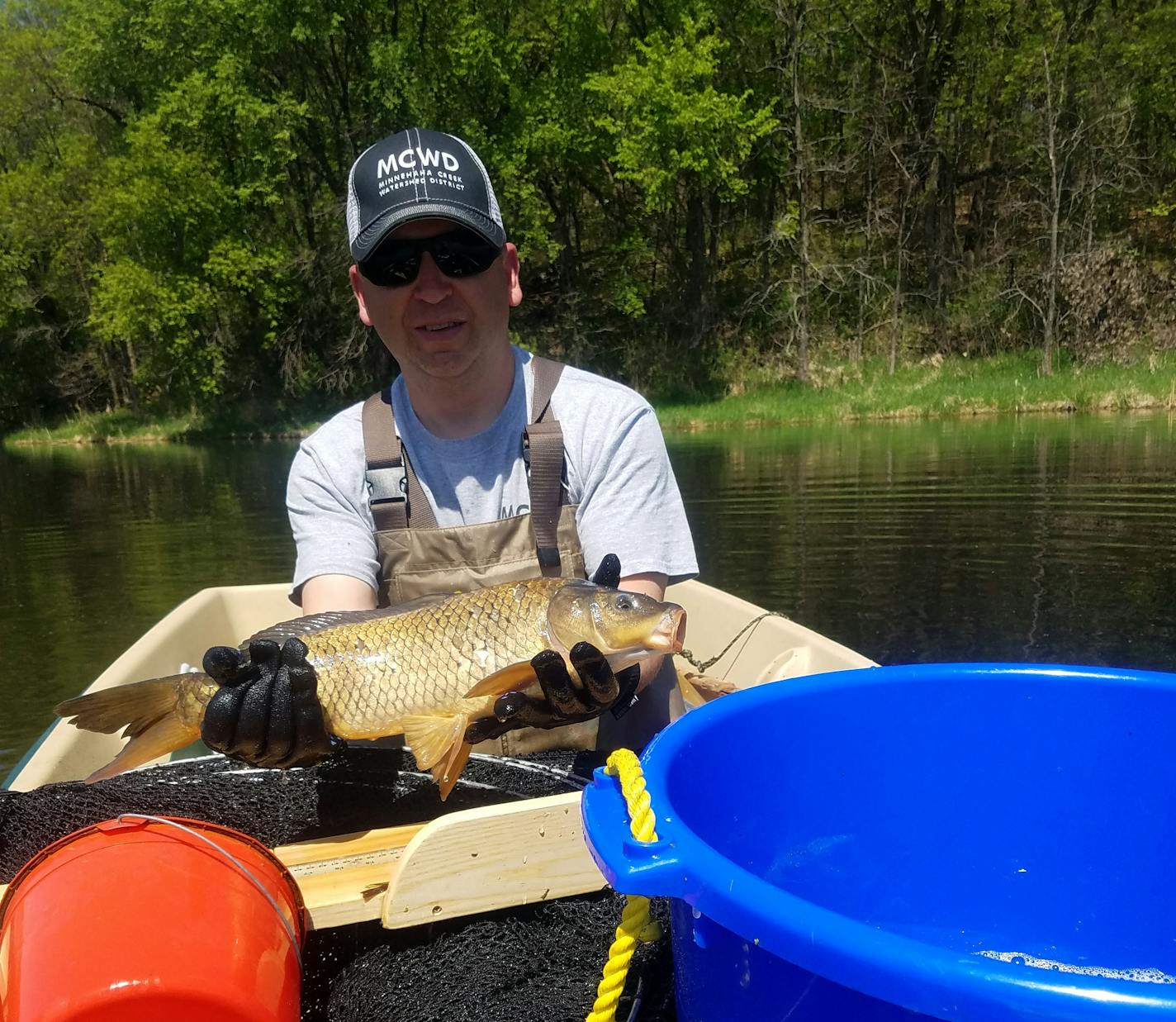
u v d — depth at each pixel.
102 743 2.97
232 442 25.47
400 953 1.76
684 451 15.43
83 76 28.28
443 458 2.34
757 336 26.27
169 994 1.25
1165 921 1.46
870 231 25.62
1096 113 23.56
